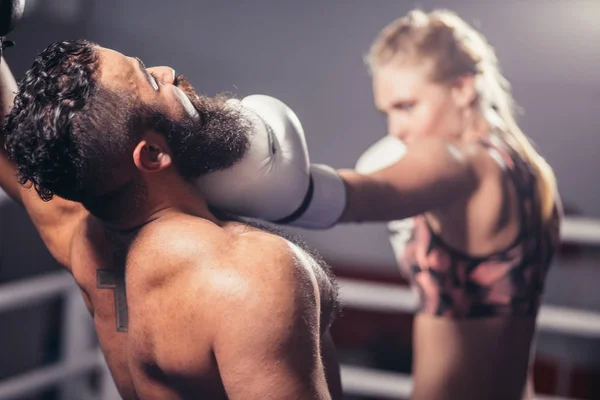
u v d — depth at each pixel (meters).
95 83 0.78
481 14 2.73
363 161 2.44
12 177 1.06
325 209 1.14
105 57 0.80
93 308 0.95
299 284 0.75
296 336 0.73
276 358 0.72
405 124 2.24
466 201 1.80
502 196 1.82
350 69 2.97
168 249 0.78
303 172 1.05
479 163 1.82
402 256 2.02
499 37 2.72
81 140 0.78
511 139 2.03
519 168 1.92
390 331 2.65
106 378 2.22
